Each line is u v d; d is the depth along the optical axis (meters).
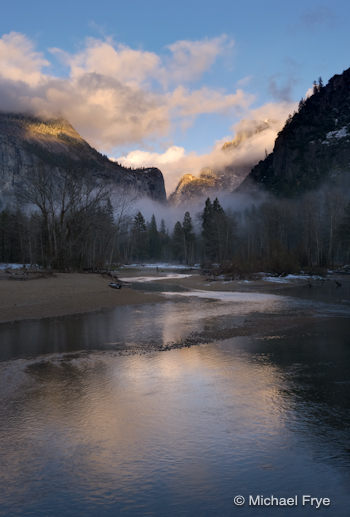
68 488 4.90
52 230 46.97
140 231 126.00
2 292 24.47
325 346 13.21
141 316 20.06
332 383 9.19
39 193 46.41
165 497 4.70
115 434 6.45
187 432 6.53
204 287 40.31
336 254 90.00
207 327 16.86
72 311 21.44
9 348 12.84
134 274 65.31
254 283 44.66
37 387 8.91
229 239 94.81
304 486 4.95
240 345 13.41
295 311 21.98
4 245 88.69
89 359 11.48
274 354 12.12
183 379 9.55
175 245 120.88
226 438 6.30
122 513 4.39
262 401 8.02
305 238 80.88
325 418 7.12
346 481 5.06
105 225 56.50
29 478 5.12
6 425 6.78
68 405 7.76
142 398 8.20
